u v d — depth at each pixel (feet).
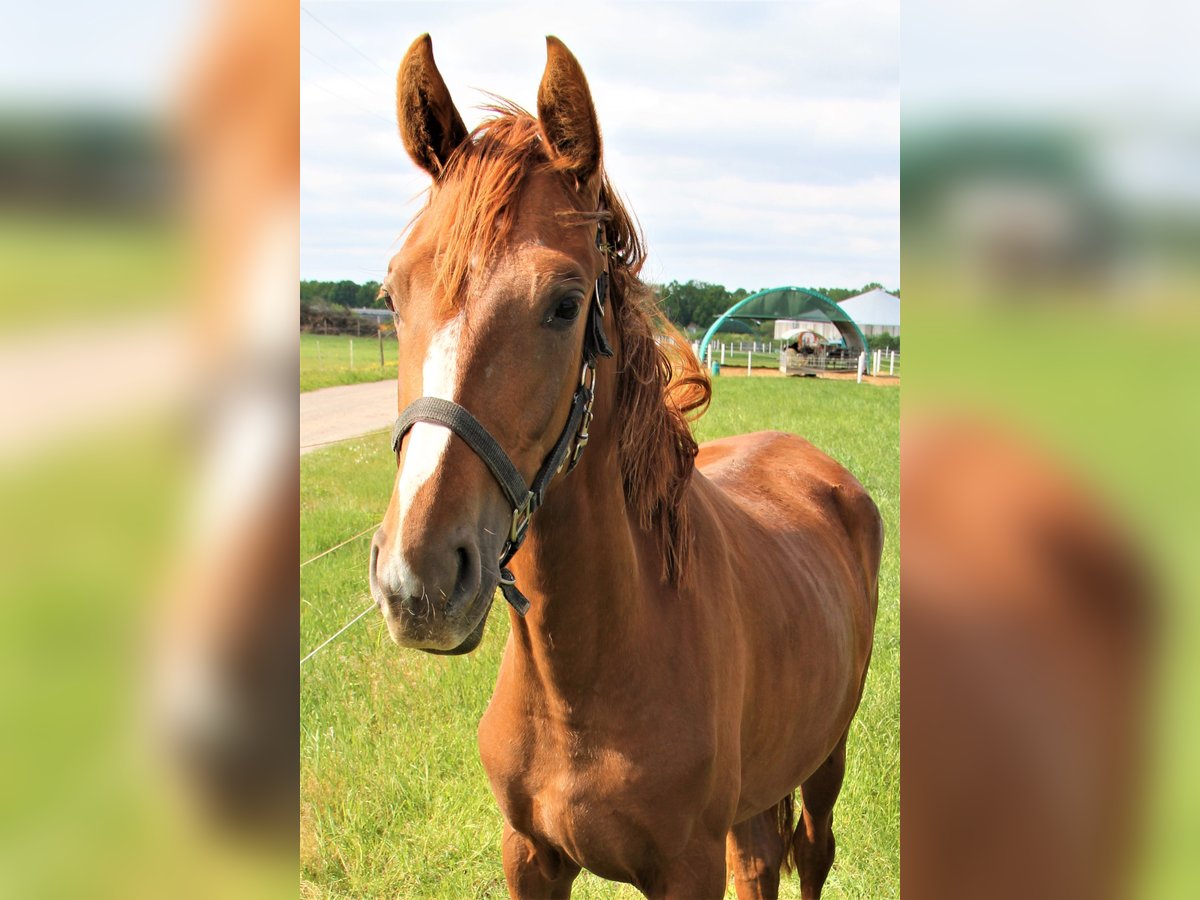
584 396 5.47
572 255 5.15
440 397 4.79
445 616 4.52
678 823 6.26
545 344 5.00
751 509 9.20
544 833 6.54
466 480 4.70
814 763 8.81
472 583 4.63
